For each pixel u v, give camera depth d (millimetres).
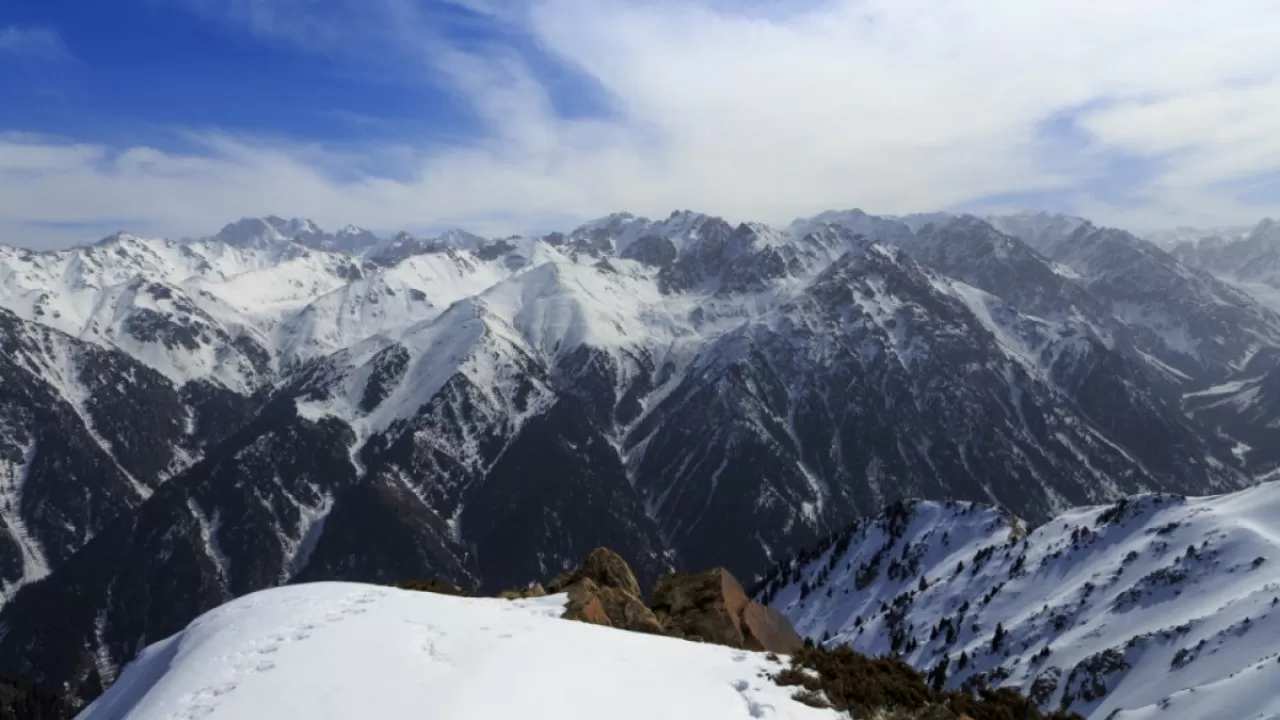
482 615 29766
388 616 28469
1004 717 24656
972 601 184250
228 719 20156
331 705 20422
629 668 24094
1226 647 121500
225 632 28406
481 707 20141
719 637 33125
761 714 21719
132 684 31312
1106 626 150375
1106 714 127188
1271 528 159625
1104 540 183875
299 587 34938
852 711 23000
